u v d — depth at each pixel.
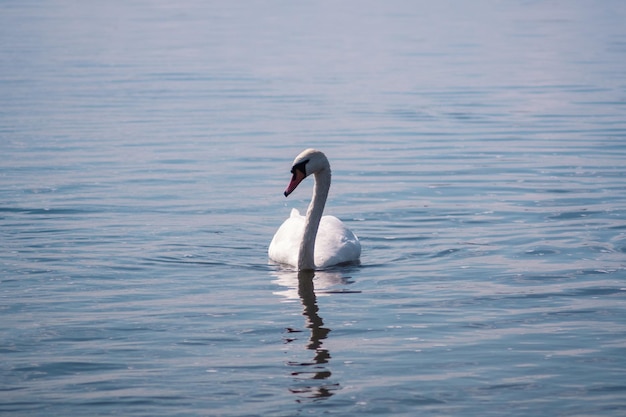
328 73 37.62
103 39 48.34
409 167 22.42
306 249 15.00
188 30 52.19
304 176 15.11
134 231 17.16
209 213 18.52
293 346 11.80
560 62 39.78
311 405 10.16
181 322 12.66
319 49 44.25
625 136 25.47
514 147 24.44
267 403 10.22
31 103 31.12
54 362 11.31
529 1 71.88
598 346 11.70
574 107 30.00
